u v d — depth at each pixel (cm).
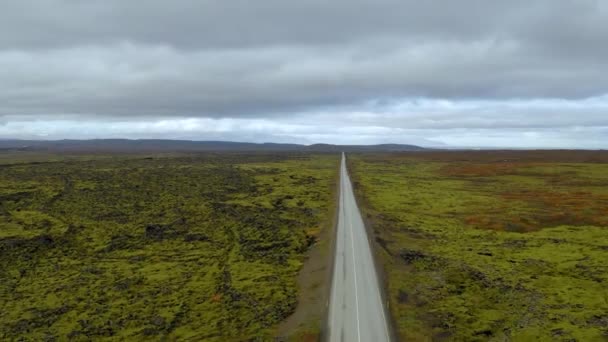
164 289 5844
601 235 7262
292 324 4475
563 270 5606
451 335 4047
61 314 5159
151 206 10269
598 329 3994
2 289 5906
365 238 7300
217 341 4325
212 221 9175
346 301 4681
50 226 8550
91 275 6419
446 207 10212
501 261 6109
